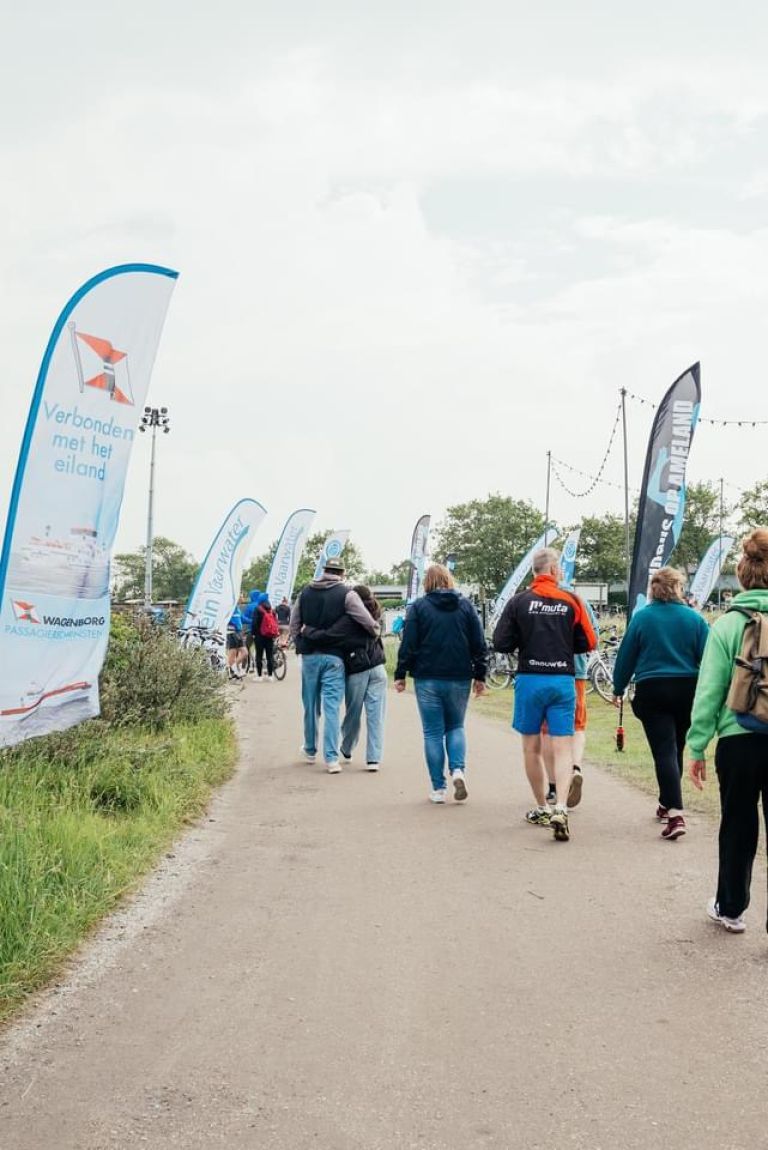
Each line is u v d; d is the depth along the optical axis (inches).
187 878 266.4
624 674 319.0
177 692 490.6
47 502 302.4
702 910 235.3
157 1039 166.4
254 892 252.7
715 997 182.5
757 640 205.6
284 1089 148.9
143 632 514.3
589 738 547.2
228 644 989.8
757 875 260.5
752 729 205.3
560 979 192.5
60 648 307.4
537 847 297.0
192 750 429.4
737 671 206.5
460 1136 135.6
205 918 231.5
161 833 305.9
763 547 213.5
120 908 238.7
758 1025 170.1
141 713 457.4
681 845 298.8
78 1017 175.5
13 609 295.3
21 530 297.3
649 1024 171.3
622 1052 160.6
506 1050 161.8
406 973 196.4
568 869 272.2
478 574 3496.6
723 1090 147.6
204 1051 161.8
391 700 821.9
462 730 366.6
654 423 565.6
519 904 240.8
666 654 312.3
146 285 319.0
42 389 300.7
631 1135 135.3
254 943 214.4
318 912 235.8
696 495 2832.2
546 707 318.0
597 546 3137.3
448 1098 146.0
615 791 386.6
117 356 315.3
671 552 560.7
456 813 346.9
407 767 452.4
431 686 362.3
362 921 229.0
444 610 363.3
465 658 362.3
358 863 280.8
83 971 197.9
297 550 1228.5
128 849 276.5
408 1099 145.8
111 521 318.7
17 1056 160.2
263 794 386.0
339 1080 151.7
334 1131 136.9
